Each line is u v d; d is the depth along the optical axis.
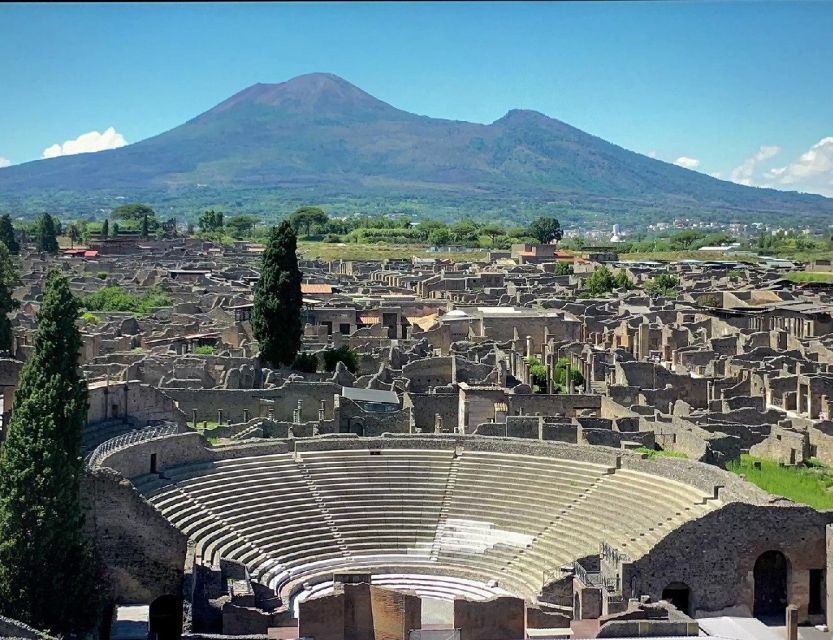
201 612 77.25
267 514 95.81
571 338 197.00
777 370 146.88
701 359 169.38
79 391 76.75
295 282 143.50
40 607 73.75
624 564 83.19
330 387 124.94
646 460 97.81
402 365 153.88
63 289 77.25
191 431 107.06
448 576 91.94
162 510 89.50
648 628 73.94
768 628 82.25
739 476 90.50
